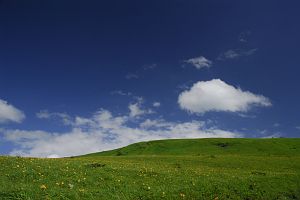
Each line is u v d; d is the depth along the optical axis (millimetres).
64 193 27875
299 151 132875
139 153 150500
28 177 31922
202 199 34281
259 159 80750
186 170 50188
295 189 44906
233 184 40656
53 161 43812
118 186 33344
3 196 25781
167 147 154375
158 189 34219
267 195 39938
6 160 38312
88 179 34062
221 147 148375
